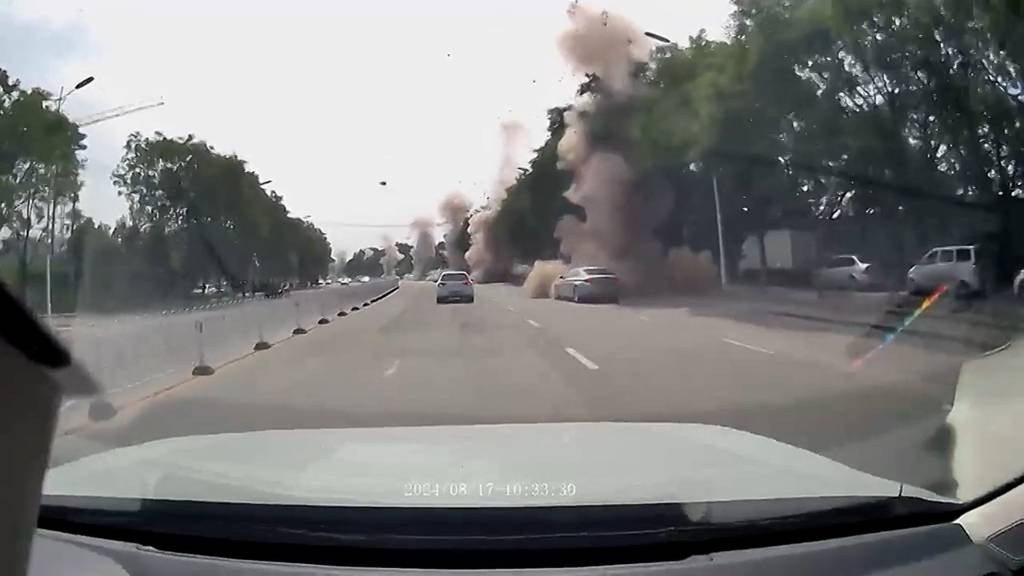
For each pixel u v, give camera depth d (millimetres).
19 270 6125
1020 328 17672
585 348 16547
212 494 3541
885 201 26031
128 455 4535
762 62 25922
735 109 27719
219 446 4797
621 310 30344
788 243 37531
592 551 3137
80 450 7430
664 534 3162
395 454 4414
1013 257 24828
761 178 30797
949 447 6570
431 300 44375
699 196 40500
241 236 38875
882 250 32344
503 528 3166
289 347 18656
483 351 16266
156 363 13422
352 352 16891
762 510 3299
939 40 21578
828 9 23391
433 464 4105
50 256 18391
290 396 10969
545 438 4996
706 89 29984
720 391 10633
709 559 3133
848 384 11180
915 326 19578
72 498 3484
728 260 41531
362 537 3156
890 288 31828
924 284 26438
